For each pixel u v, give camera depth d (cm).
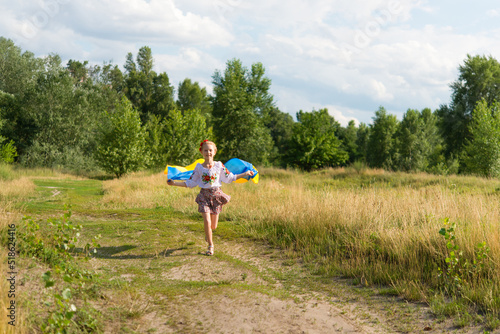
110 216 924
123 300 384
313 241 644
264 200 1066
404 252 521
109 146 3344
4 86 4491
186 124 4019
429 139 4847
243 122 4206
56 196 1474
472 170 2812
